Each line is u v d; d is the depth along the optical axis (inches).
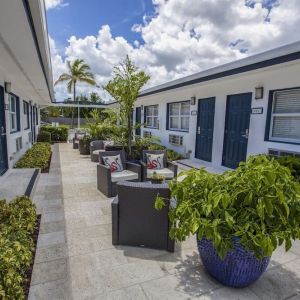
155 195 102.3
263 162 87.8
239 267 79.2
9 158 235.9
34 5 95.5
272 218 75.9
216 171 261.9
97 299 77.5
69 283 84.4
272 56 177.6
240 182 78.6
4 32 120.6
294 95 202.4
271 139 221.6
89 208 151.9
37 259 97.3
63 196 173.6
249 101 239.8
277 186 74.5
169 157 331.3
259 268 80.5
